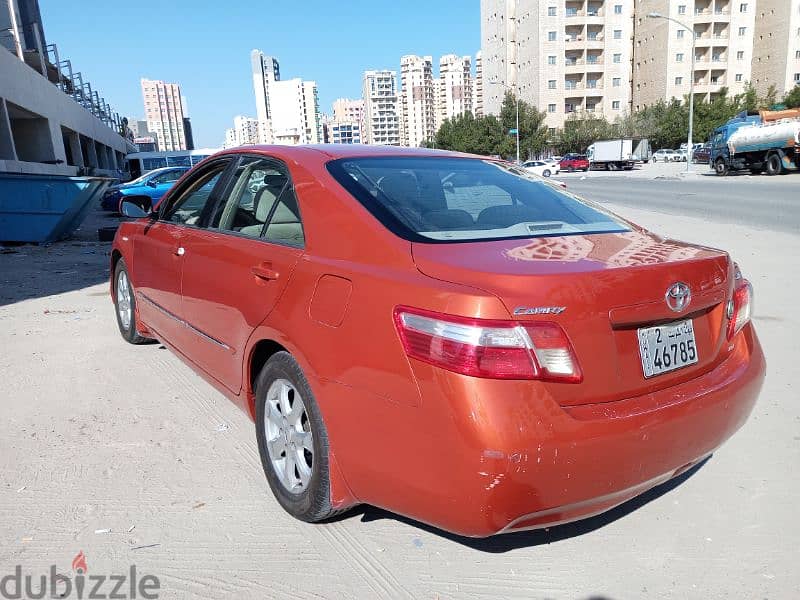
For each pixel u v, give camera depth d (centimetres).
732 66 9306
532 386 194
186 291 363
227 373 322
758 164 3069
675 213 1533
